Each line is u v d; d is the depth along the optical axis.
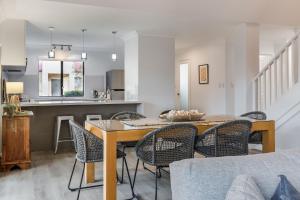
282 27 5.88
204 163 1.34
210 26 5.56
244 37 5.27
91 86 8.99
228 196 1.11
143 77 6.37
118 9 4.38
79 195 2.92
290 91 4.50
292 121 4.46
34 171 3.92
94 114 5.78
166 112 4.12
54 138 5.47
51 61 8.48
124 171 3.87
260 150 4.96
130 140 2.67
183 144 2.69
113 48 8.65
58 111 5.56
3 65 4.92
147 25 5.53
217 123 3.08
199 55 8.66
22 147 4.05
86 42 7.55
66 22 5.25
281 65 4.72
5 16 4.68
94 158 2.74
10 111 4.01
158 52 6.52
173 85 6.68
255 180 1.28
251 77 5.28
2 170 3.95
